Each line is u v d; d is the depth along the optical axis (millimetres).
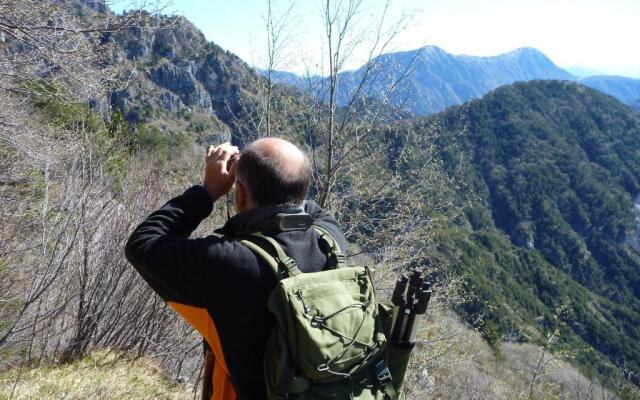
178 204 1625
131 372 4484
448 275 8188
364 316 1457
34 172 6402
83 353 4523
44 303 4301
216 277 1406
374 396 1443
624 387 7078
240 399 1453
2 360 3777
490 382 9461
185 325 5344
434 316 9195
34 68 6926
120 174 5383
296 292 1381
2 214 4418
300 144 6270
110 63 7207
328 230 1808
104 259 4719
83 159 4570
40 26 6273
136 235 1531
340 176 6488
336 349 1354
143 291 4969
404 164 6785
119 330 4883
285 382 1323
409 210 6871
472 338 9531
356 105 6000
